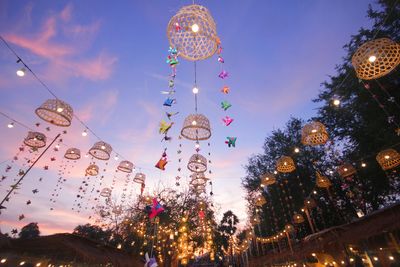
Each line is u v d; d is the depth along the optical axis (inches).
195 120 236.7
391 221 234.8
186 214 828.0
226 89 294.2
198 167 358.3
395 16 373.4
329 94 487.2
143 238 732.0
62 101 219.5
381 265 299.3
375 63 154.5
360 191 498.9
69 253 252.1
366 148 436.8
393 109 363.6
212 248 965.2
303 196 581.9
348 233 280.5
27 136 290.5
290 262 464.8
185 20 157.8
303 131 252.5
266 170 824.3
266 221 759.7
